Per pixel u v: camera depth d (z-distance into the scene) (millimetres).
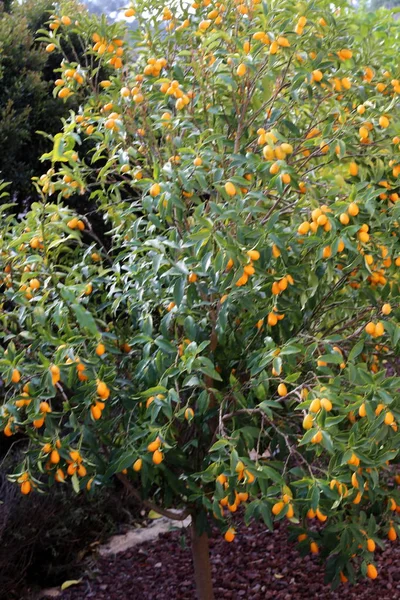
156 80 2664
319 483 2146
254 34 2461
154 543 3953
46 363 2314
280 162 2258
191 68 2912
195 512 2846
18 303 2541
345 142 2541
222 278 2420
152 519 4254
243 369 2717
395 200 2572
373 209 2195
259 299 2496
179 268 2293
